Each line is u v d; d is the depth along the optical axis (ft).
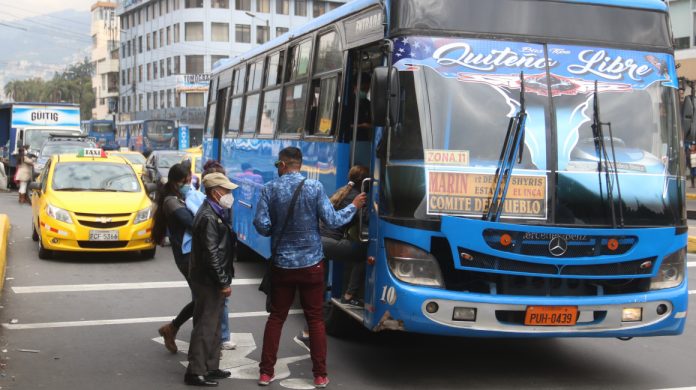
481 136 20.67
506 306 19.90
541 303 19.99
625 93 21.61
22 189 80.12
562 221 20.35
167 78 275.18
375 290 20.83
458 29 21.35
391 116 20.29
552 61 21.43
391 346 25.73
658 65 22.11
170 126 189.26
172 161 77.30
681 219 21.43
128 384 21.20
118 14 315.58
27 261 42.39
